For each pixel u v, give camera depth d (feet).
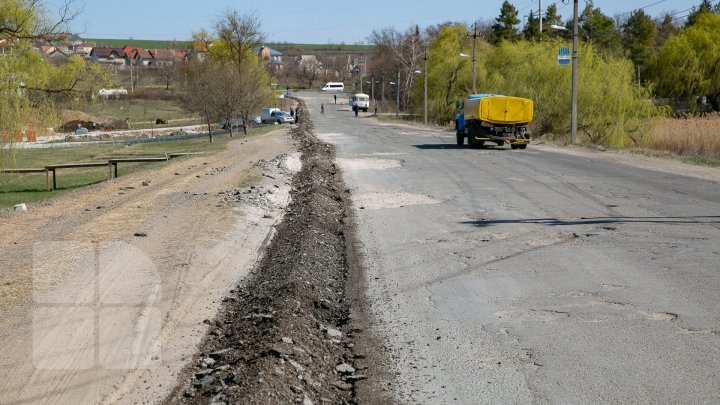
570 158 89.30
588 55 138.72
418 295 27.84
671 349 20.66
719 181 62.18
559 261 32.53
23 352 20.08
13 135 79.77
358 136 151.12
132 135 230.27
